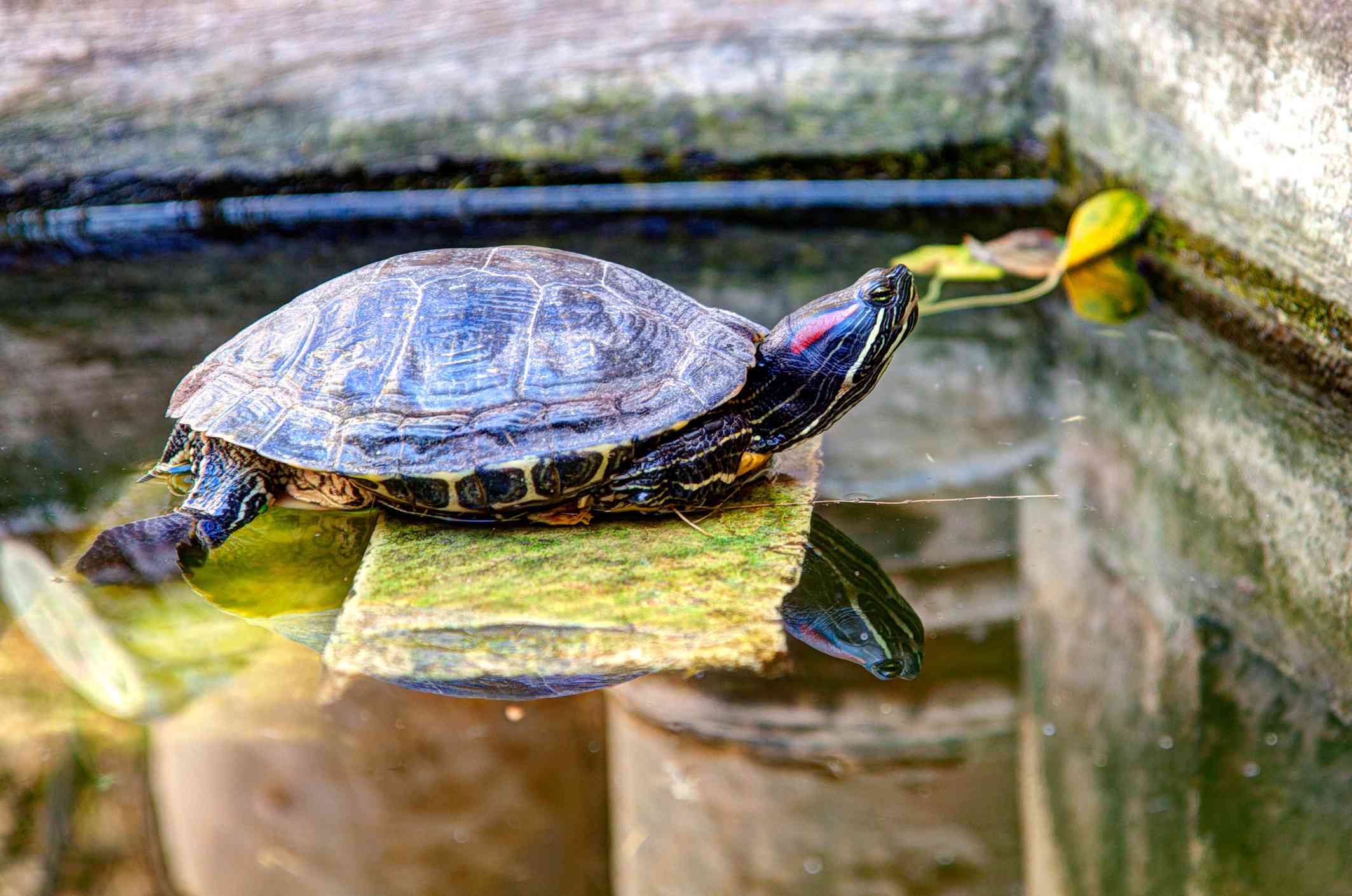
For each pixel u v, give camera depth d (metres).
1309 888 2.23
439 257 3.37
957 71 5.73
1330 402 3.98
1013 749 2.69
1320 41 3.82
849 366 3.27
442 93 5.93
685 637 2.87
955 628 2.99
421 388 3.05
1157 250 4.95
